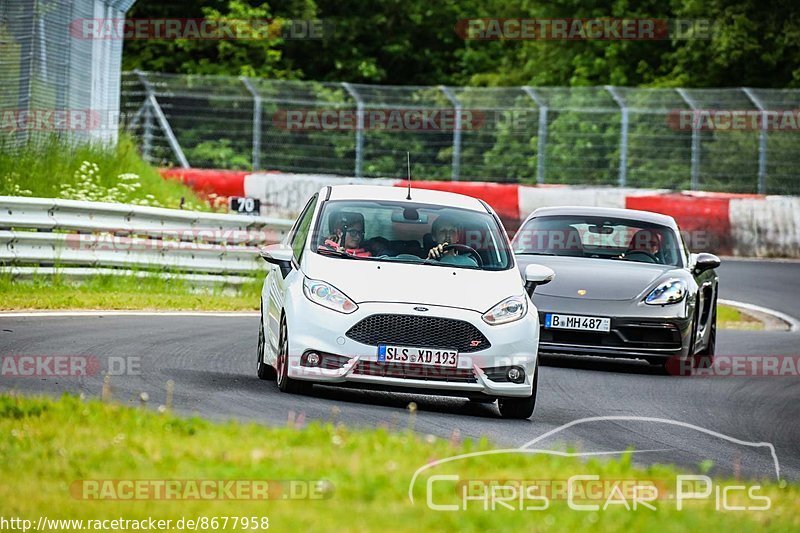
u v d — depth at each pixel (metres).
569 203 101.25
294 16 146.00
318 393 34.00
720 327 65.94
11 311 47.88
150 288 59.88
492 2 158.75
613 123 105.56
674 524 18.89
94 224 58.47
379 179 102.19
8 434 22.69
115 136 82.94
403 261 35.22
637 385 42.66
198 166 116.88
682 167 106.62
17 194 67.50
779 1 132.88
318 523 17.39
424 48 162.00
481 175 109.25
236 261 64.94
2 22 72.69
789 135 104.75
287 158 109.81
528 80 149.62
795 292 80.69
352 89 105.88
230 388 33.38
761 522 20.05
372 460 21.64
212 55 143.62
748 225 100.50
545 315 45.47
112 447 21.77
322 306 32.84
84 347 39.09
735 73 134.50
